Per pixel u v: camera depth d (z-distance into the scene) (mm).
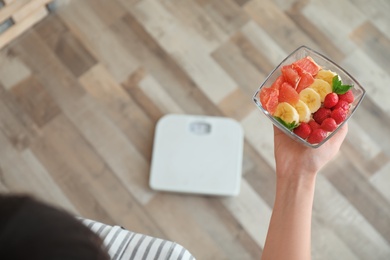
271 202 1524
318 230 1481
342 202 1511
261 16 1740
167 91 1663
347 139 1577
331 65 953
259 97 951
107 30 1734
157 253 814
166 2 1752
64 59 1704
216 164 1562
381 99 1625
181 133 1600
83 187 1558
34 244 344
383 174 1539
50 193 1551
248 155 1579
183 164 1566
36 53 1709
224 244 1481
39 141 1609
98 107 1648
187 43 1715
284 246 738
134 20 1744
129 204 1536
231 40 1714
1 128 1624
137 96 1660
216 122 1607
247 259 1464
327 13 1735
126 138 1614
